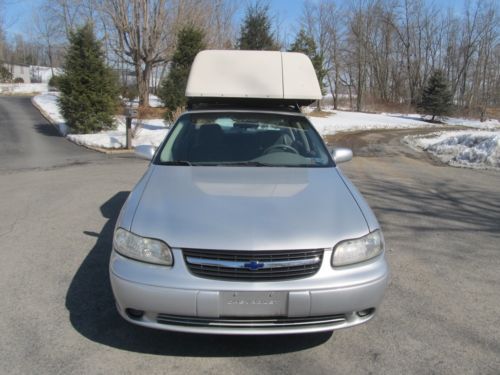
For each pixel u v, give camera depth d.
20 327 3.09
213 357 2.79
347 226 2.77
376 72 55.44
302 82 4.91
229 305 2.53
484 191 8.22
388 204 7.01
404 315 3.37
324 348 2.91
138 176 9.23
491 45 53.94
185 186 3.20
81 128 16.83
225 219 2.73
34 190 7.71
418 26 55.09
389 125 29.94
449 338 3.06
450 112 37.50
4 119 21.81
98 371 2.63
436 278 4.10
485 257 4.67
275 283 2.54
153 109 24.73
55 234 5.16
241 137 4.20
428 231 5.57
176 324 2.61
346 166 11.48
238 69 4.94
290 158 3.91
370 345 2.96
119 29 25.41
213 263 2.56
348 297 2.59
